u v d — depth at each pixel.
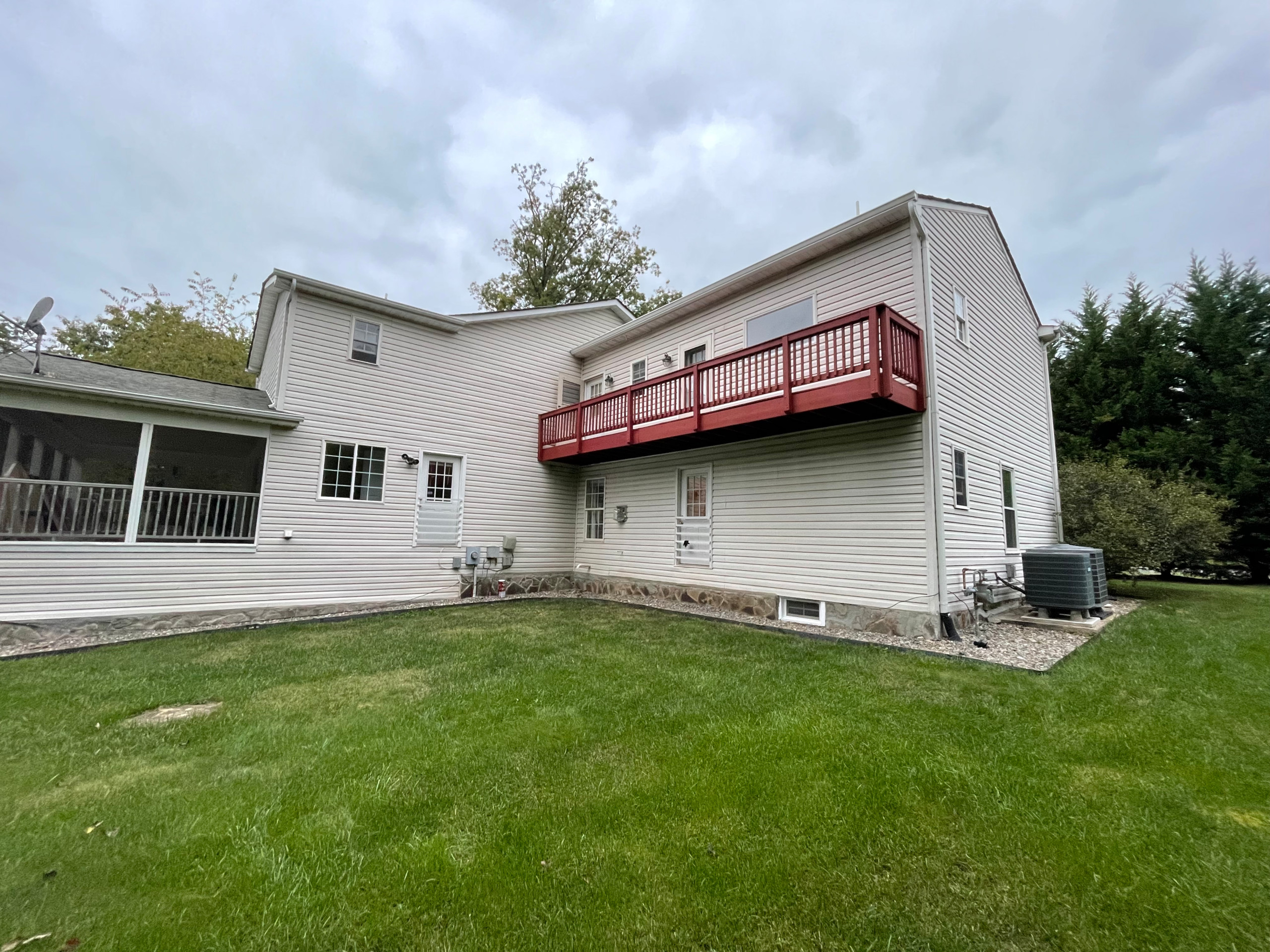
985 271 8.82
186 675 4.91
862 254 7.57
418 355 10.56
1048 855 2.25
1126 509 10.30
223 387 9.39
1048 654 5.61
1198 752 3.16
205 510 8.24
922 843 2.33
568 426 11.30
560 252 20.92
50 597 6.79
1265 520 12.72
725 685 4.56
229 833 2.37
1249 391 13.30
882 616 6.86
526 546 11.86
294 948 1.76
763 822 2.49
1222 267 14.76
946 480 6.78
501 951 1.75
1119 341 15.34
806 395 6.71
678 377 8.62
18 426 8.50
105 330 21.14
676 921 1.88
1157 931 1.85
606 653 5.79
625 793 2.73
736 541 8.88
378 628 7.50
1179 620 7.38
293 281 9.10
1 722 3.72
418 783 2.82
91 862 2.17
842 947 1.78
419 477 10.41
